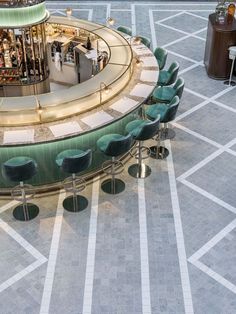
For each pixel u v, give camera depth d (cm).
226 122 834
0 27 697
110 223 615
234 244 584
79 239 591
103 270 547
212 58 968
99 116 647
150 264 555
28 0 712
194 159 737
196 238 592
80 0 1473
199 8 1413
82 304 508
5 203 650
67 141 630
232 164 728
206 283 532
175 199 656
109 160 704
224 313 498
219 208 641
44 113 627
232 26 949
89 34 881
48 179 659
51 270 548
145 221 618
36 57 778
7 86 795
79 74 896
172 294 519
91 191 670
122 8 1412
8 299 513
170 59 1077
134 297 516
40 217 624
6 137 598
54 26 922
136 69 786
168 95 761
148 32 1231
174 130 808
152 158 737
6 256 566
